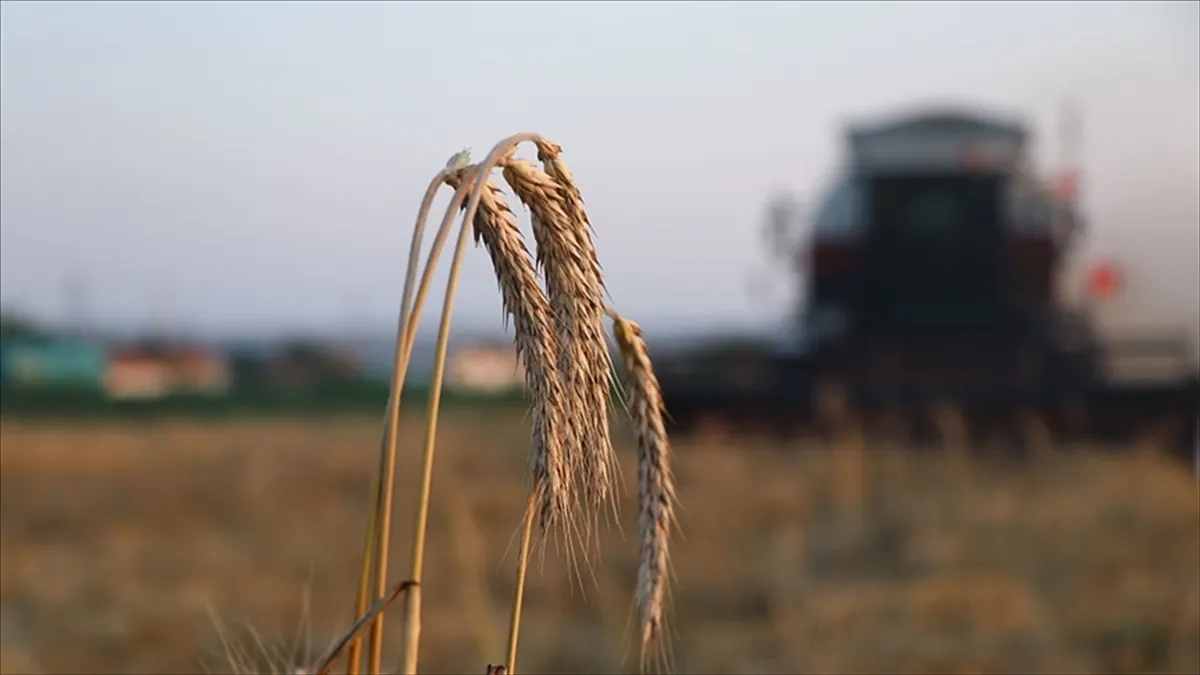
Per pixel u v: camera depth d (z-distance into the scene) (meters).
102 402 34.97
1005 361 17.42
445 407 27.89
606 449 2.05
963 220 17.61
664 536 2.21
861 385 16.84
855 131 17.88
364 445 18.81
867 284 17.84
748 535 10.99
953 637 7.62
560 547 2.08
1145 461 13.95
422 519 1.97
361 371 43.69
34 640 8.20
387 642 7.06
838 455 13.96
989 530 10.88
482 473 15.22
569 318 2.01
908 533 10.70
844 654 7.24
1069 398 16.05
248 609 8.62
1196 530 10.56
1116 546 9.97
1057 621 7.85
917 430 16.17
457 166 1.95
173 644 7.80
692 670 7.08
